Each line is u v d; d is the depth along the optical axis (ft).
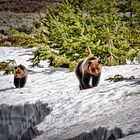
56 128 71.82
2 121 96.12
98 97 83.51
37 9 438.81
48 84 117.60
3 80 136.56
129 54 149.28
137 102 71.72
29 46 156.97
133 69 125.18
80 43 144.66
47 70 148.25
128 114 65.26
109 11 163.12
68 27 150.51
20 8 446.60
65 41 149.79
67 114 78.33
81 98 86.38
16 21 374.02
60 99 90.84
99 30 152.87
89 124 66.80
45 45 154.10
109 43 152.56
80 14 157.17
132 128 56.90
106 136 59.36
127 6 165.17
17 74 116.67
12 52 215.51
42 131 73.67
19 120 93.76
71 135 64.23
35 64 156.56
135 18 165.27
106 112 71.20
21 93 108.37
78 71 97.86
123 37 156.97
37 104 92.17
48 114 85.40
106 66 143.95
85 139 61.98
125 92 81.41
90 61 93.91
